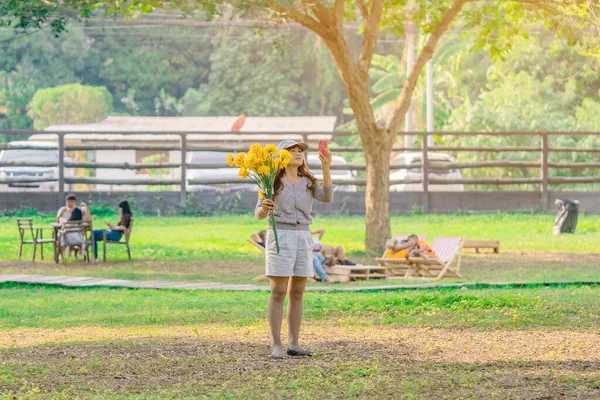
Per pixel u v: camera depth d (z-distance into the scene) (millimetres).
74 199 22344
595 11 16266
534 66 51625
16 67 63875
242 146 43844
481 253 23906
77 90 60719
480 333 10312
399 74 51875
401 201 35125
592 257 22781
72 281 17516
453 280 17906
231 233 28453
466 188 41750
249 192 35344
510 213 34531
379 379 7605
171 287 16703
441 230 29234
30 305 14195
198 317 12188
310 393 7105
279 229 8906
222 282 18109
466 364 8305
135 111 65625
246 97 63688
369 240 23078
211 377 7797
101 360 8570
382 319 11555
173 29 66562
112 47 66250
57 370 8055
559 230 28828
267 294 15648
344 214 34812
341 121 65562
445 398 6867
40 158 39844
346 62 22188
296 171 9125
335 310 12555
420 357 8742
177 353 9023
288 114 63938
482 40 24828
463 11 24703
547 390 7129
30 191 35125
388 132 22984
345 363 8430
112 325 11656
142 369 8141
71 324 11820
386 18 25109
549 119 43781
